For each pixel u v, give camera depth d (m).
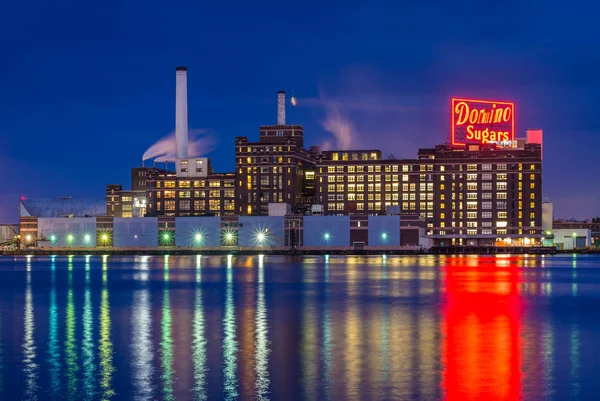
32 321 82.25
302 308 95.06
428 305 98.31
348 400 46.91
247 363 57.25
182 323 80.00
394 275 164.38
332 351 62.09
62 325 78.62
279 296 112.44
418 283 138.50
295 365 56.41
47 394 48.84
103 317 85.81
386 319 83.38
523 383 50.81
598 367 55.69
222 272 180.12
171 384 50.88
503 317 85.06
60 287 133.00
